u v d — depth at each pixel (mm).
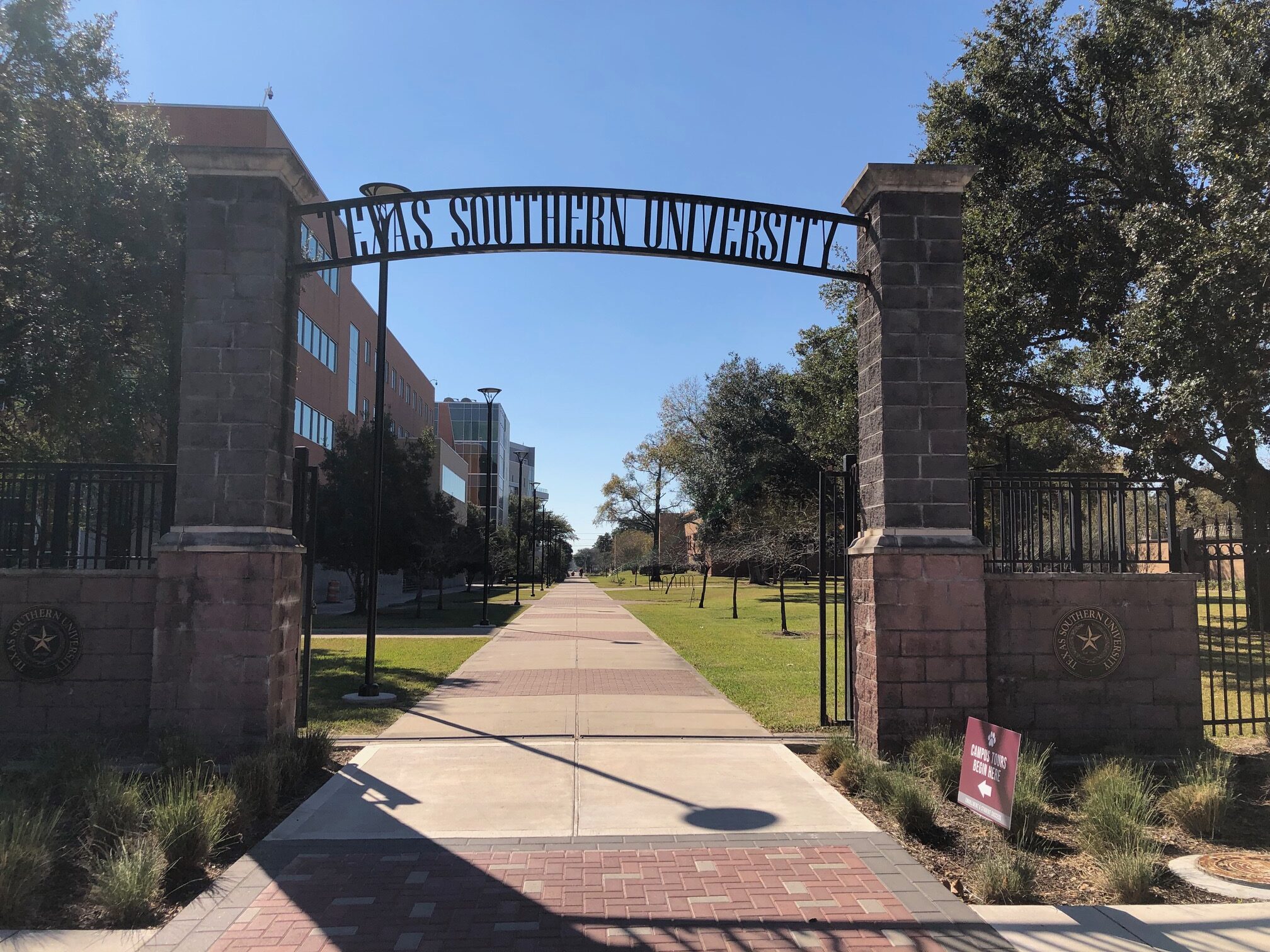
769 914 4301
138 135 13656
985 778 5637
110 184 12320
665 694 11281
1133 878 4609
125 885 4312
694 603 39500
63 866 4941
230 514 7387
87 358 12492
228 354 7492
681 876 4805
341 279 42188
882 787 6160
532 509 89688
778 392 42750
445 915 4254
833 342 25266
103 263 12031
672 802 6203
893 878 4789
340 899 4453
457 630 23609
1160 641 7879
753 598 43219
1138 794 5832
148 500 9242
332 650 17688
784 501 43312
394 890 4574
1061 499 8211
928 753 6863
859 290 8352
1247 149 11484
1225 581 29156
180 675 7238
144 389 14016
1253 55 12016
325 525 27922
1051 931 4125
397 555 28234
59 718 7516
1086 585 7891
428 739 8391
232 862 5105
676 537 55500
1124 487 8211
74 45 12172
